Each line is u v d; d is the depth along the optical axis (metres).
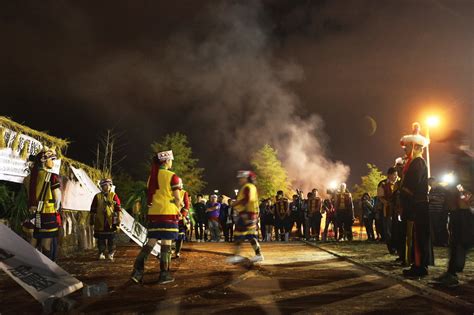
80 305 4.91
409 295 5.31
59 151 10.38
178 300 5.11
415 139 7.03
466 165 5.73
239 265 8.36
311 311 4.54
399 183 7.89
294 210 17.83
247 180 8.98
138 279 6.21
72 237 11.45
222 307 4.76
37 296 4.67
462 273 6.84
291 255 10.03
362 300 5.04
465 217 5.66
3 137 8.01
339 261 8.78
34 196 6.87
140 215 11.88
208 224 18.36
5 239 5.18
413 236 6.75
